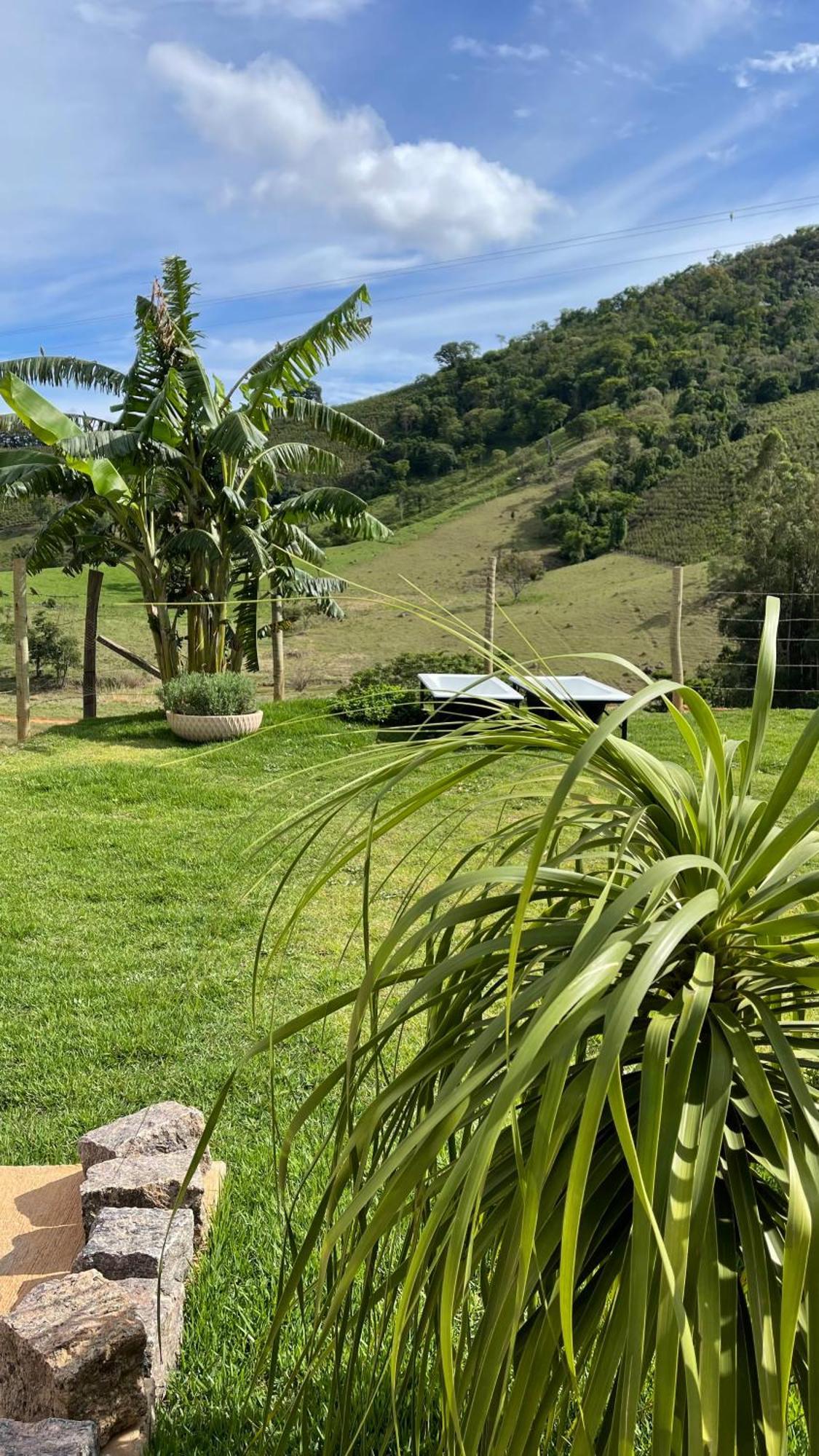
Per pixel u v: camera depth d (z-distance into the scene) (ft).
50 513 180.45
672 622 40.40
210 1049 12.75
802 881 3.58
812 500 91.76
